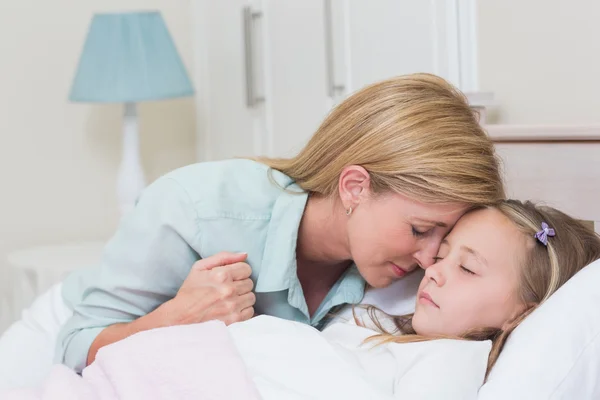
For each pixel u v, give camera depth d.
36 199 2.75
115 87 2.48
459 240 1.15
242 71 2.96
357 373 0.98
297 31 2.68
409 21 2.24
